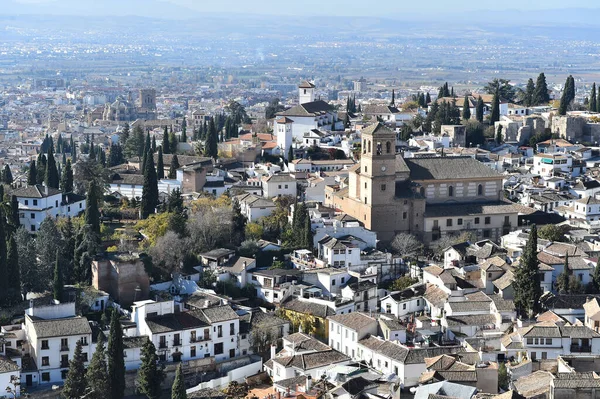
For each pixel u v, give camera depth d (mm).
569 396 197250
